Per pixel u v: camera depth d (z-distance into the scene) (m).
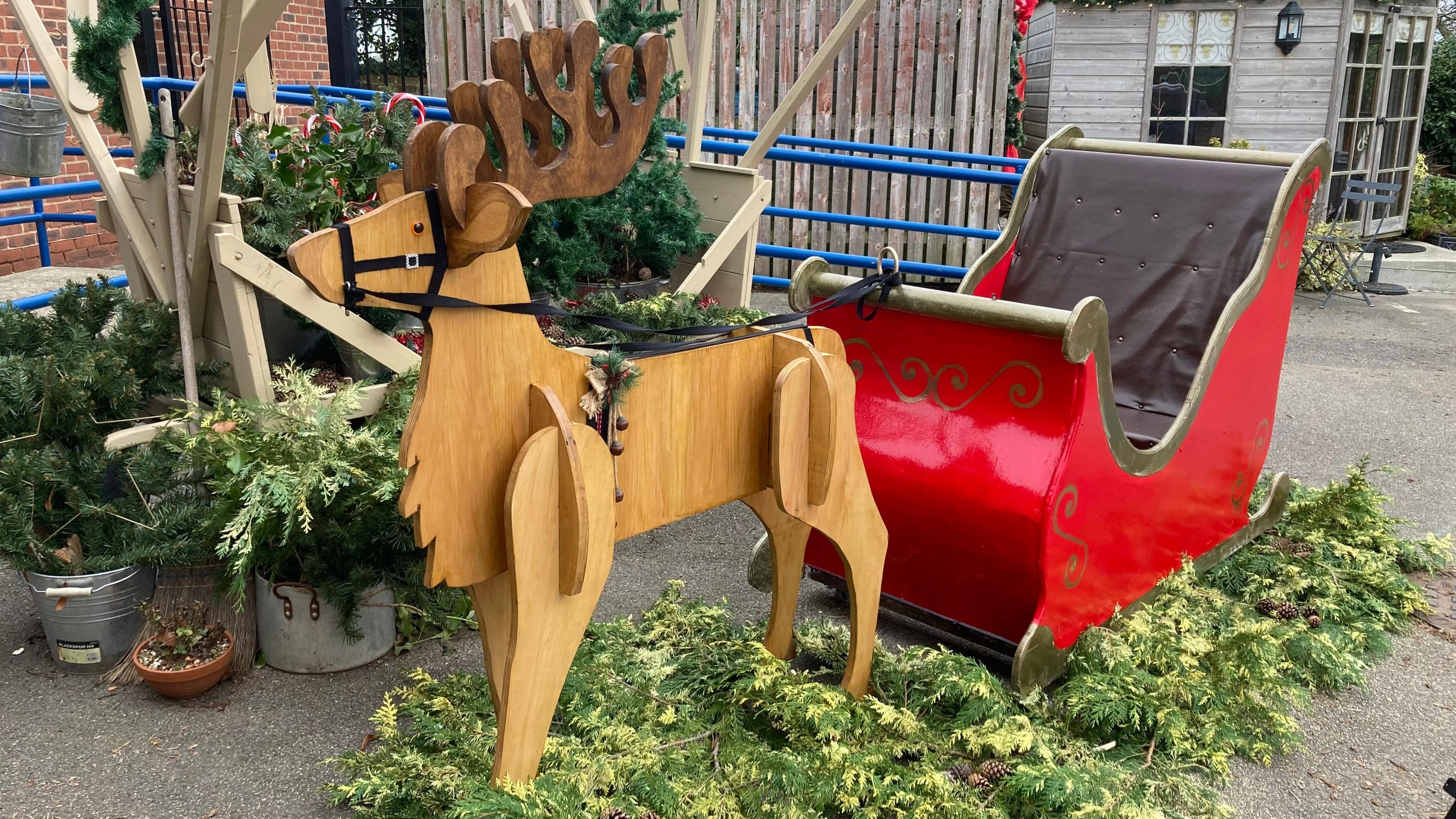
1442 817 2.79
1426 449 5.57
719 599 3.82
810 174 8.98
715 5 5.34
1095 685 3.04
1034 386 3.01
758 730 3.03
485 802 2.26
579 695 2.93
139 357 3.66
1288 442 5.63
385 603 3.27
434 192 2.04
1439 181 12.44
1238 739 2.98
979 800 2.67
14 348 3.72
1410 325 8.26
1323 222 10.23
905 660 3.24
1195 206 3.90
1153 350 3.87
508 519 2.20
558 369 2.32
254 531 2.90
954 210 8.81
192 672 3.00
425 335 2.11
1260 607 3.77
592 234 5.25
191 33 9.28
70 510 3.24
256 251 3.51
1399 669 3.53
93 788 2.69
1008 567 3.12
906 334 3.23
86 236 8.57
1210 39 10.60
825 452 2.69
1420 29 11.49
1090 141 4.29
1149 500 3.40
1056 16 10.79
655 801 2.54
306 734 2.94
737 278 5.50
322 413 3.17
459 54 9.63
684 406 2.54
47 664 3.23
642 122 2.36
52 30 7.75
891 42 8.58
